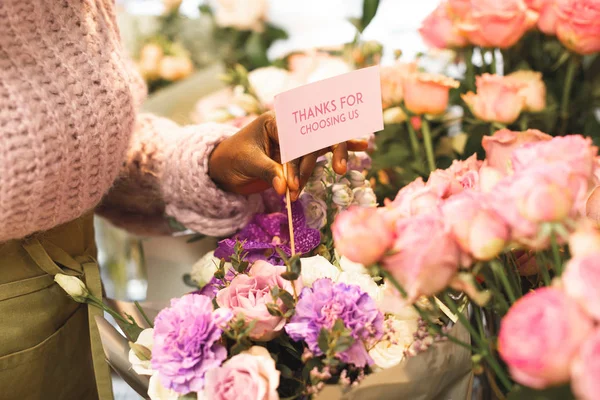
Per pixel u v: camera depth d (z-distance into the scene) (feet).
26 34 2.20
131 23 4.27
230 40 4.30
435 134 3.29
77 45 2.33
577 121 3.29
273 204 2.99
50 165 2.21
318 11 4.47
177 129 3.05
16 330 2.35
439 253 1.69
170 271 2.95
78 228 2.58
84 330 2.65
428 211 1.86
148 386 2.16
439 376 2.05
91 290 2.51
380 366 2.04
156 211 3.20
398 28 3.94
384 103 3.20
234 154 2.62
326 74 3.46
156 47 4.19
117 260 4.19
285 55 4.04
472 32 2.97
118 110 2.42
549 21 2.92
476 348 1.93
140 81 2.85
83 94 2.30
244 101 3.43
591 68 3.21
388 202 2.08
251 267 2.24
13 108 2.13
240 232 2.68
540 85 2.93
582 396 1.45
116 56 2.49
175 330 1.99
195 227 2.88
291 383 2.09
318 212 2.54
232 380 1.94
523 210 1.62
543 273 1.92
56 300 2.46
